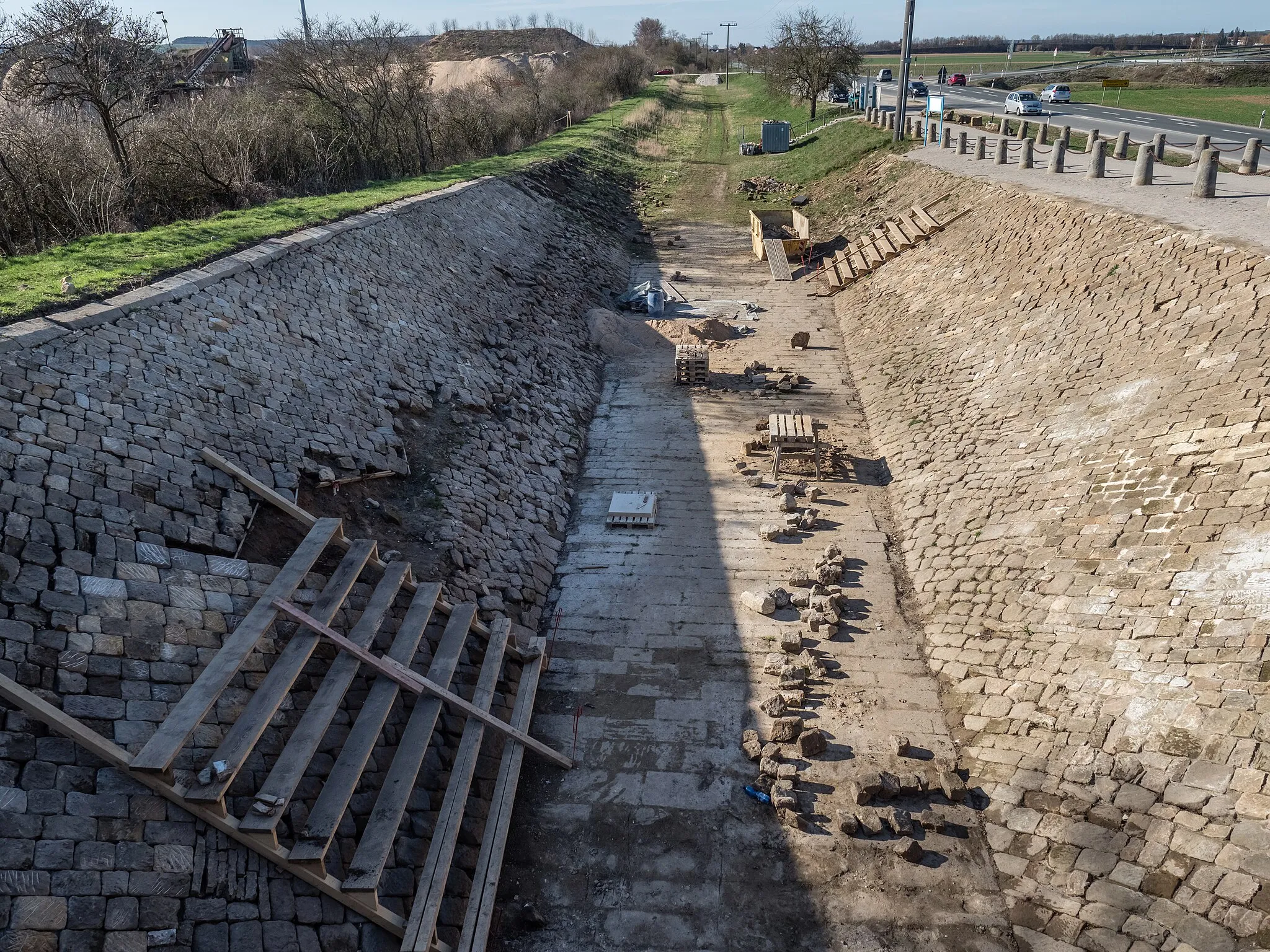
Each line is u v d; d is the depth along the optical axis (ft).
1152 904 21.97
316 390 38.06
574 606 36.83
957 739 29.43
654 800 27.63
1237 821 22.07
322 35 92.27
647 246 95.55
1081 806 24.90
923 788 27.37
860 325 67.67
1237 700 24.16
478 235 67.72
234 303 38.81
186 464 29.22
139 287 36.32
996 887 24.36
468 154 112.37
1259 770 22.54
